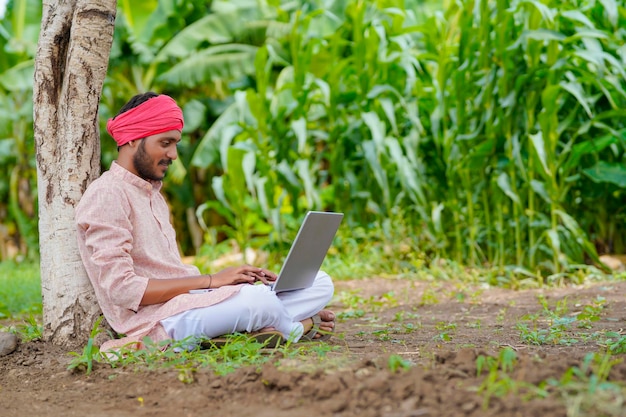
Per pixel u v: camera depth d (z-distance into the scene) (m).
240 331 3.49
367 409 2.45
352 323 5.01
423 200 7.50
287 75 10.20
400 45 7.45
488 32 6.86
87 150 3.92
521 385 2.40
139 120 3.51
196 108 11.37
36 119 3.93
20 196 13.48
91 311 3.88
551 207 6.88
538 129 6.96
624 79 6.70
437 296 6.29
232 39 11.24
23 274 9.48
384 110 7.46
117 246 3.42
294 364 2.90
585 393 2.30
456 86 7.12
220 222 12.91
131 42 11.27
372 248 7.93
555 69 6.60
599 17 7.01
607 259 7.56
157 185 3.72
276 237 8.26
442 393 2.46
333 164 8.12
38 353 3.73
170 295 3.48
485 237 7.70
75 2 3.94
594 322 4.61
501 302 5.83
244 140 8.52
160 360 3.28
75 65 3.88
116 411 2.76
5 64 12.16
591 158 7.34
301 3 10.80
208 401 2.76
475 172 7.47
